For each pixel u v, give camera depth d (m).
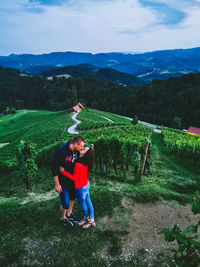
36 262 3.23
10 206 5.76
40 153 13.34
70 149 3.59
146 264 3.30
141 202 5.59
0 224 4.17
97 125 61.03
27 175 7.90
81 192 3.89
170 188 8.65
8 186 9.44
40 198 6.91
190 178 10.43
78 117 92.12
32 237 3.79
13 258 3.29
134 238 3.94
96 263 3.24
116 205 5.20
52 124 79.25
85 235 3.88
